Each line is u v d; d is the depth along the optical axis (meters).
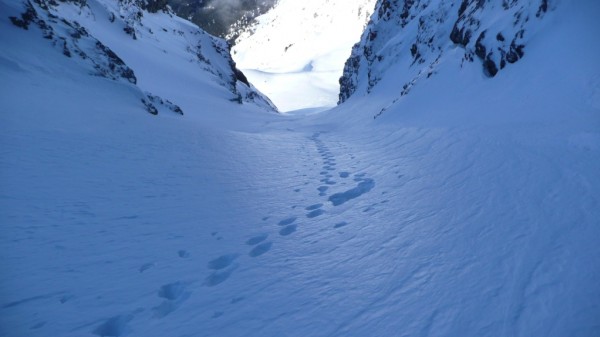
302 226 5.29
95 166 7.92
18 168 6.84
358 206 5.89
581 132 5.79
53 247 4.43
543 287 2.55
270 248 4.54
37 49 15.53
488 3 16.89
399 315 2.66
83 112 12.55
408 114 17.16
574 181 4.21
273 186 8.08
